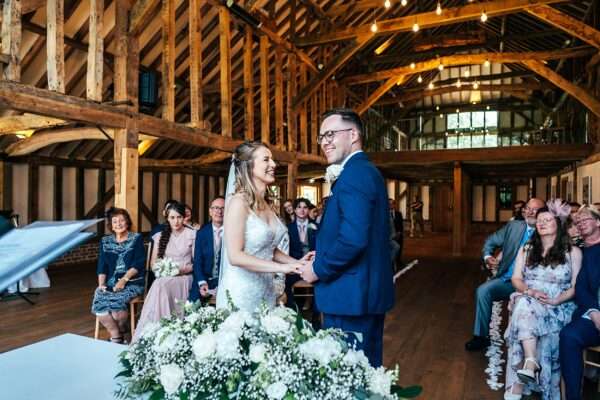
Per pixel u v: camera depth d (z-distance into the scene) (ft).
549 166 37.14
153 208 32.83
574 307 8.97
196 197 37.83
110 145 27.86
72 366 4.63
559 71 40.55
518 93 52.24
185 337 3.76
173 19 18.49
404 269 26.22
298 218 15.74
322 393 3.32
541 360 8.70
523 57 30.91
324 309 5.23
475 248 37.83
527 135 57.82
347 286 5.06
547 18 23.18
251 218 6.33
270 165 6.49
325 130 5.54
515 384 8.75
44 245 2.43
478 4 23.86
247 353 3.54
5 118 16.69
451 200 58.44
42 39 17.71
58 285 20.66
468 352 11.79
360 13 32.14
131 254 11.70
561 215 9.40
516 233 11.71
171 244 12.43
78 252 27.32
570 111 40.63
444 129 62.54
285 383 3.28
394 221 25.39
